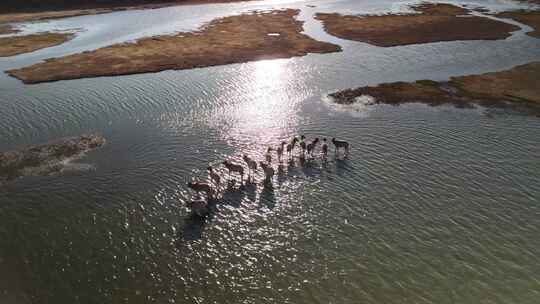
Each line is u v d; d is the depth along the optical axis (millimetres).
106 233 33375
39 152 47094
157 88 66250
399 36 94812
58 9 156000
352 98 60188
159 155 45500
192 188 36781
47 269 29859
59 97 63625
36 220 35281
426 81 66688
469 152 44188
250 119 54062
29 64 82062
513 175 39594
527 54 79812
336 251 30625
